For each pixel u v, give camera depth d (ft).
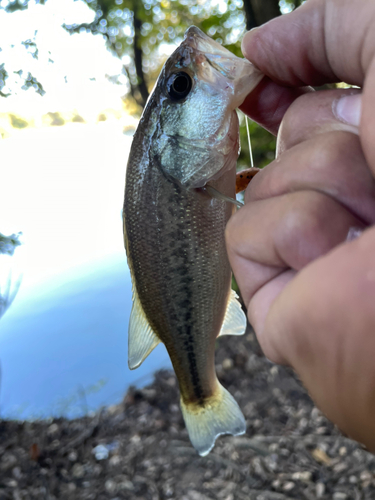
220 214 0.51
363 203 0.29
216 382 0.64
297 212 0.28
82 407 1.46
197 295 0.53
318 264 0.24
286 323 0.25
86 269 2.05
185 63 0.48
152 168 0.50
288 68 0.41
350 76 0.37
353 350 0.22
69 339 1.69
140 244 0.52
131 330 0.56
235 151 0.49
